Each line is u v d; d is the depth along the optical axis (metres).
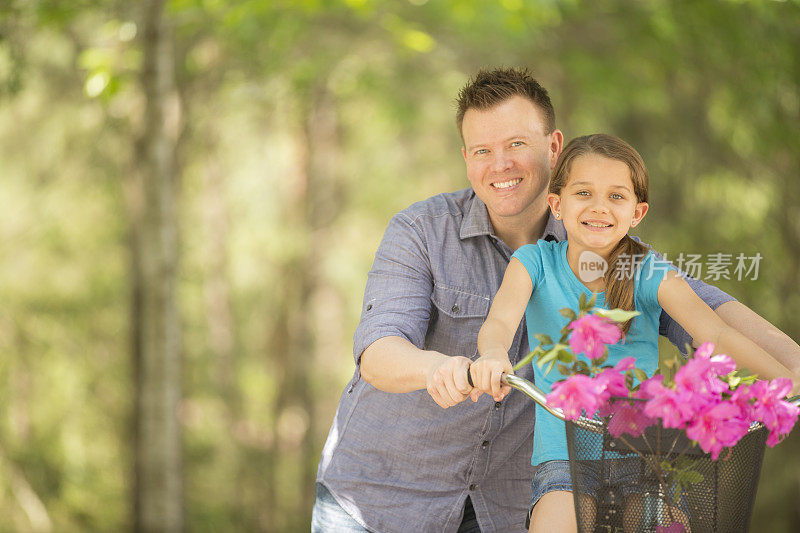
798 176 10.99
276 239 15.55
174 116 11.12
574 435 2.28
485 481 3.22
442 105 13.88
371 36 10.96
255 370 17.19
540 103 3.11
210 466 16.33
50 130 12.61
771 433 2.21
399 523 3.20
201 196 15.30
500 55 11.10
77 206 13.81
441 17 10.36
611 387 2.15
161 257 9.66
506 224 3.17
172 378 9.84
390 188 16.88
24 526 14.82
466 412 3.15
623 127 12.35
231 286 16.64
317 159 15.44
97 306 15.02
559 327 2.82
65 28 9.79
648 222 10.80
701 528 2.21
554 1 9.16
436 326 3.18
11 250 14.16
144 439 9.81
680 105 11.62
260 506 16.19
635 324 2.72
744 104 10.41
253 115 13.30
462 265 3.16
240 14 8.67
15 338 14.79
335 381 17.62
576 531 2.59
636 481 2.23
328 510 3.29
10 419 14.91
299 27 10.24
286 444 16.66
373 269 3.16
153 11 8.86
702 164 11.65
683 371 2.10
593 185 2.71
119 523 15.05
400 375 2.68
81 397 15.17
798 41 9.67
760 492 12.88
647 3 10.27
